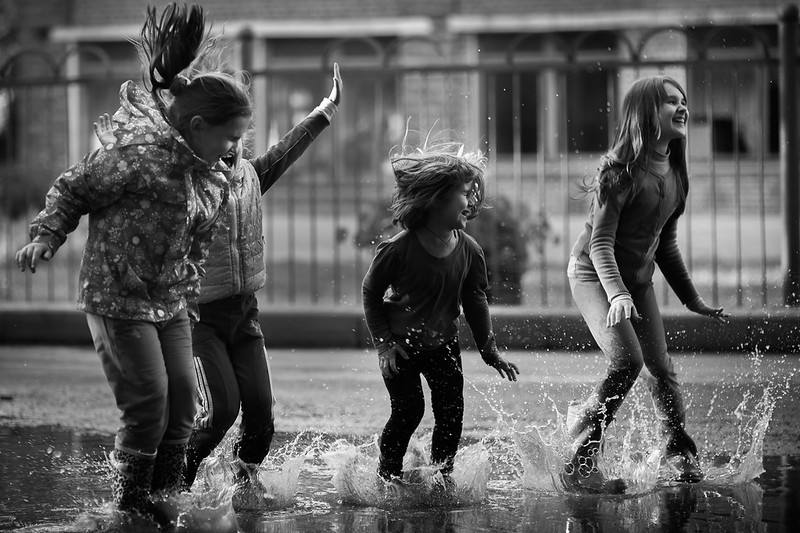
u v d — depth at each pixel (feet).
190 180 20.15
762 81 48.52
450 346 24.17
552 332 43.29
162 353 20.48
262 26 101.19
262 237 23.13
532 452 25.09
